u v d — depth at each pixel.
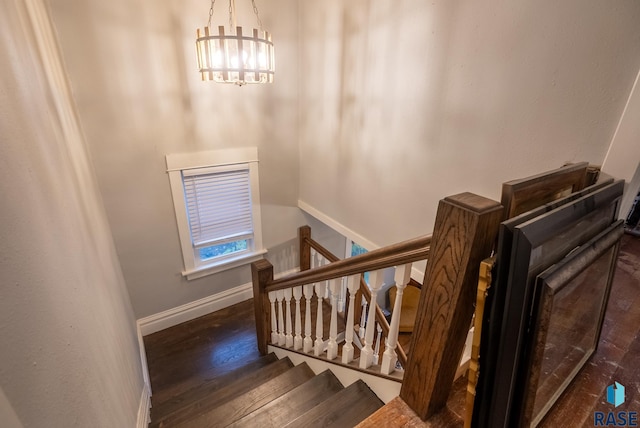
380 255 1.15
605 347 1.08
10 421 0.46
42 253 0.69
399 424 0.99
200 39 1.72
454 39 1.52
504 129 1.41
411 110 1.85
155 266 2.77
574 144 1.20
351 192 2.54
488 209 0.73
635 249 1.59
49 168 0.91
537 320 0.70
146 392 2.06
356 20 2.07
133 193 2.45
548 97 1.23
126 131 2.27
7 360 0.49
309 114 2.80
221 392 2.05
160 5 2.12
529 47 1.25
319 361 1.89
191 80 2.38
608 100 1.08
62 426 0.63
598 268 0.91
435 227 0.82
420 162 1.88
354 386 1.49
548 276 0.70
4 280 0.51
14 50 0.83
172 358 2.69
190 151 2.57
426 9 1.62
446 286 0.83
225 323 3.10
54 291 0.72
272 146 2.96
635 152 1.04
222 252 3.15
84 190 1.56
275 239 3.39
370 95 2.12
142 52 2.15
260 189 3.06
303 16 2.54
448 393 1.01
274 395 1.85
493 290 0.70
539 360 0.74
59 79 1.60
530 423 0.79
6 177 0.58
